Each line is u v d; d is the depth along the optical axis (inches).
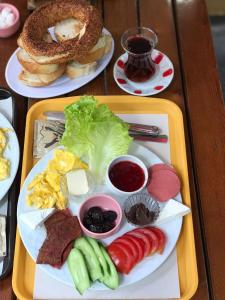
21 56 45.0
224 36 80.8
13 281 34.8
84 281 33.1
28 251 35.6
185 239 37.6
